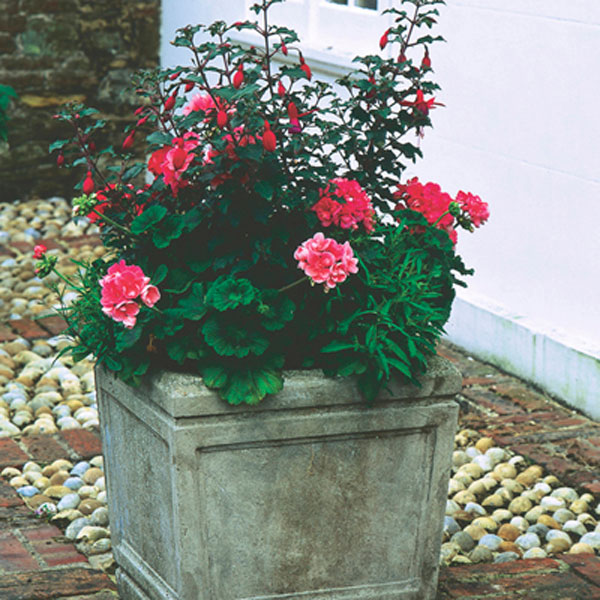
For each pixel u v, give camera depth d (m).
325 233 2.83
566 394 4.52
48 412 4.52
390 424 2.71
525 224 4.77
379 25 5.38
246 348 2.55
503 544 3.41
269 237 2.68
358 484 2.75
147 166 2.86
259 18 6.52
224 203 2.61
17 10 7.67
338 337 2.72
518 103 4.71
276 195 2.71
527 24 4.59
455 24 5.08
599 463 3.96
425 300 2.92
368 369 2.65
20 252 6.81
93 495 3.72
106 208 2.91
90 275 2.98
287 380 2.63
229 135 2.69
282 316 2.58
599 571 3.17
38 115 7.93
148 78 2.81
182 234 2.75
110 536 3.29
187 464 2.58
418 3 3.00
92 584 3.06
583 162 4.36
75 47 7.93
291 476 2.69
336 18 5.79
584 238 4.41
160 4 8.09
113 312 2.51
